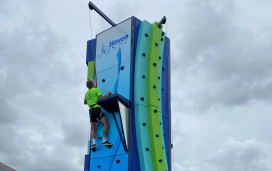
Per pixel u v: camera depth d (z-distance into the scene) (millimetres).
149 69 9164
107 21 10273
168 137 9398
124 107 8641
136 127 8578
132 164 8188
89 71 10617
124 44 9586
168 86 10055
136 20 9781
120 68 9422
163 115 9492
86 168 9594
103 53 10195
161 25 9914
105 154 8922
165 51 10398
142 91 8922
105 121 9102
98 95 9172
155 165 8305
